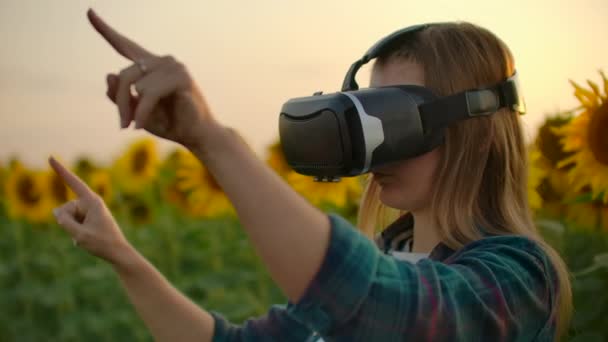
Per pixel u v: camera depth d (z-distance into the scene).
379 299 0.82
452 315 0.87
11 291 5.12
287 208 0.78
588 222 2.48
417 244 1.23
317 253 0.79
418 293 0.85
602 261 1.83
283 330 1.28
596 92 2.20
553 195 2.51
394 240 1.36
